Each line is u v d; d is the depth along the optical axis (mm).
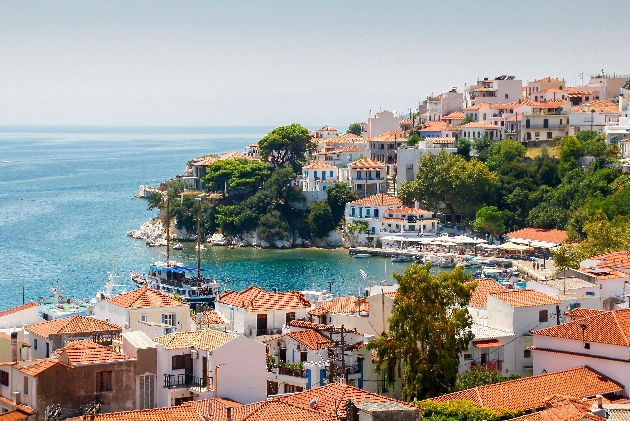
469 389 102875
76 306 152250
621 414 90438
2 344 102938
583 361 110875
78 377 90000
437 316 117875
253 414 88875
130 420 84688
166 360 99750
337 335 122812
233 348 100875
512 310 129375
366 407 84688
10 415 86688
